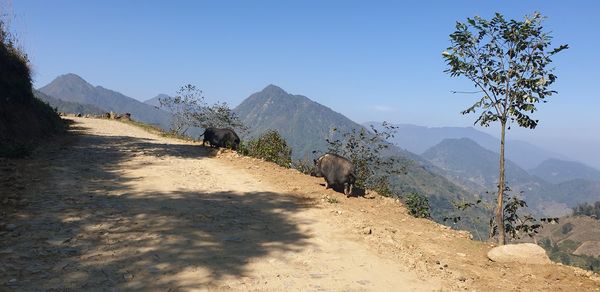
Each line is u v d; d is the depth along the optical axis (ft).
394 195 53.01
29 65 70.18
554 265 23.32
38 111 74.18
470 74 28.94
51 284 16.22
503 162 28.89
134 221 25.27
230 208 30.50
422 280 20.24
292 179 44.47
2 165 37.68
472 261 23.79
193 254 20.70
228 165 51.29
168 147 67.10
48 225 23.12
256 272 19.22
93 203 28.48
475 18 28.25
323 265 20.97
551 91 27.14
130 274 17.71
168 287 16.78
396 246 25.12
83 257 19.21
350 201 36.73
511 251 23.89
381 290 18.60
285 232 25.94
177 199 31.76
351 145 60.23
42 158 45.16
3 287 15.58
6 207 25.57
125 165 45.88
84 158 48.49
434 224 32.60
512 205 30.12
